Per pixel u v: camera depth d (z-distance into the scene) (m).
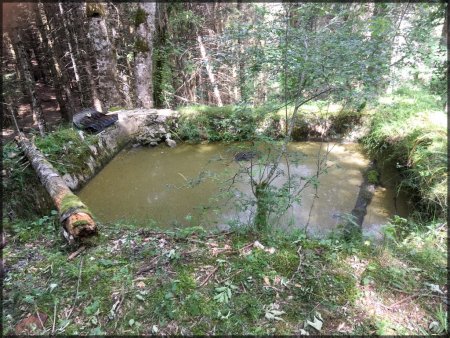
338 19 3.01
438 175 3.89
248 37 3.03
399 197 4.62
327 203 4.52
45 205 4.25
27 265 2.62
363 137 6.61
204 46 8.66
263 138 3.71
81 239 2.80
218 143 6.96
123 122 6.86
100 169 5.82
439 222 3.32
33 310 2.14
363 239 3.20
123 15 10.37
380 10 3.93
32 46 11.33
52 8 9.54
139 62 8.04
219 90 10.32
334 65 2.69
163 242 2.84
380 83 3.28
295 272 2.42
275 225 3.91
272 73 3.02
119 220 4.16
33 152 4.43
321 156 6.04
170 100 9.43
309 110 6.75
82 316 2.09
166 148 6.86
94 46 7.68
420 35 3.06
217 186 5.02
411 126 5.50
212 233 3.01
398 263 2.53
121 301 2.18
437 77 4.51
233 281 2.35
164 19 9.30
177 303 2.16
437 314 2.05
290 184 3.43
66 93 9.65
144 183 5.37
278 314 2.08
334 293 2.24
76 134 5.71
